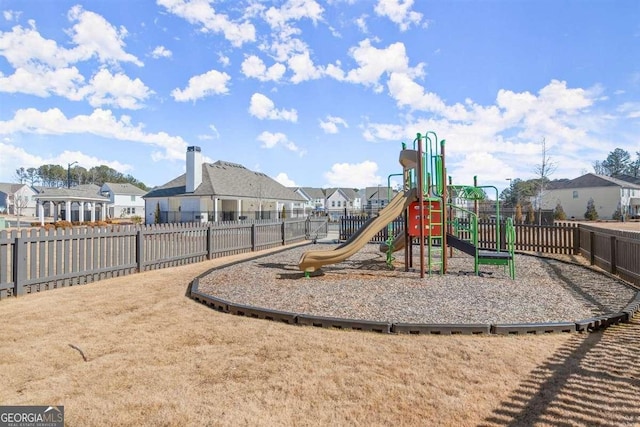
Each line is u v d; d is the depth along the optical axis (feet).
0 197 185.78
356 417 8.29
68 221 102.27
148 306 17.95
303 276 24.89
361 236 24.81
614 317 14.87
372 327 14.01
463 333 13.60
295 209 139.13
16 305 18.03
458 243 25.81
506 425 7.95
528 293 19.49
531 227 39.40
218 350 12.20
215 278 24.43
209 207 99.60
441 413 8.43
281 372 10.52
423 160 25.30
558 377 10.11
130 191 179.42
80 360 11.42
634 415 8.24
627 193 157.17
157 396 9.23
